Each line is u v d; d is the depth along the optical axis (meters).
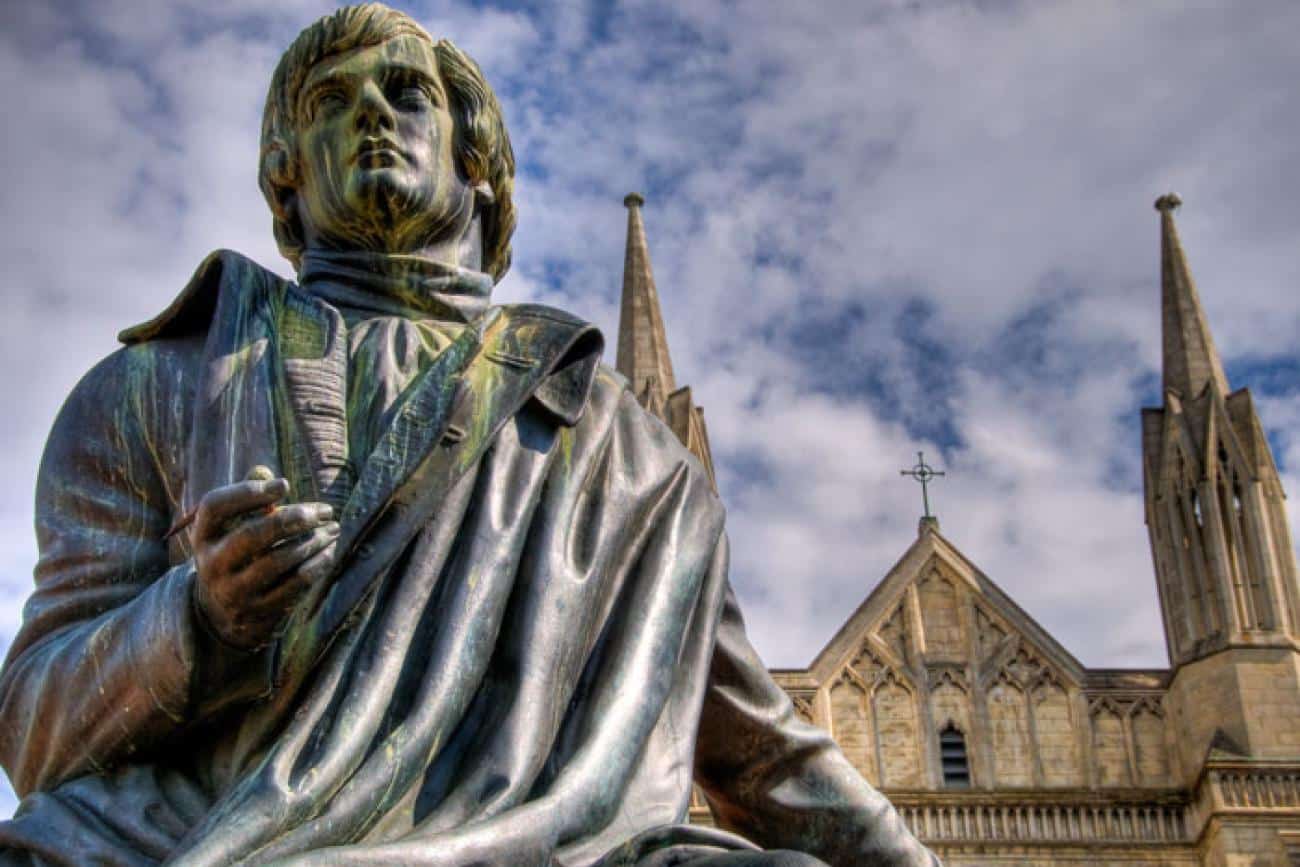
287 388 2.99
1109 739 37.69
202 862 2.52
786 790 3.37
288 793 2.62
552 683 2.95
